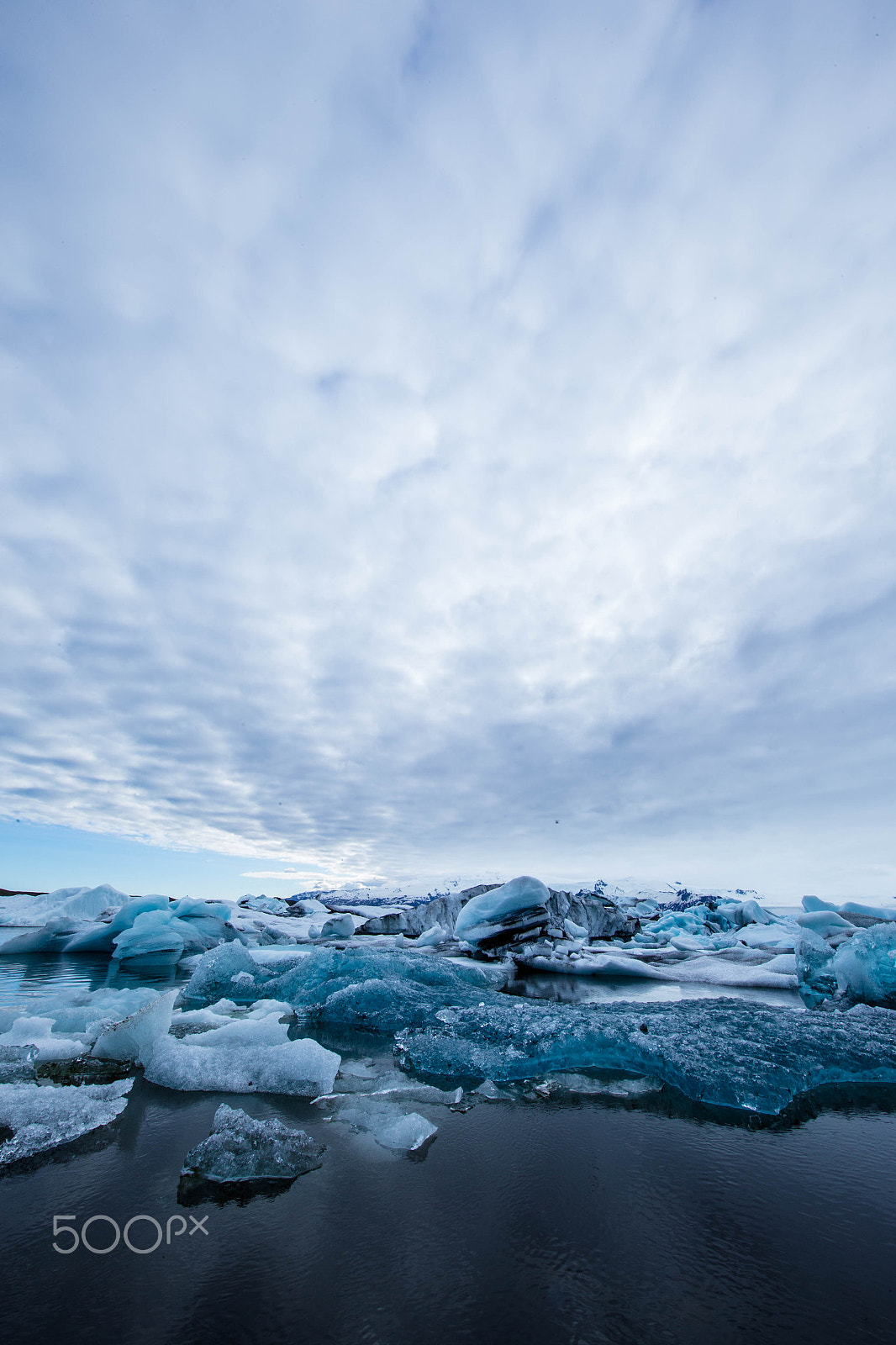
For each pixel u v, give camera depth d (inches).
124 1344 61.8
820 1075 164.2
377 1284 73.0
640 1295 71.6
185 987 298.2
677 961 487.2
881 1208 94.3
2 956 469.4
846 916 610.5
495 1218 89.2
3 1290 70.6
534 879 565.6
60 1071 153.5
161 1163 105.1
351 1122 128.8
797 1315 68.2
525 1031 190.4
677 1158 113.0
